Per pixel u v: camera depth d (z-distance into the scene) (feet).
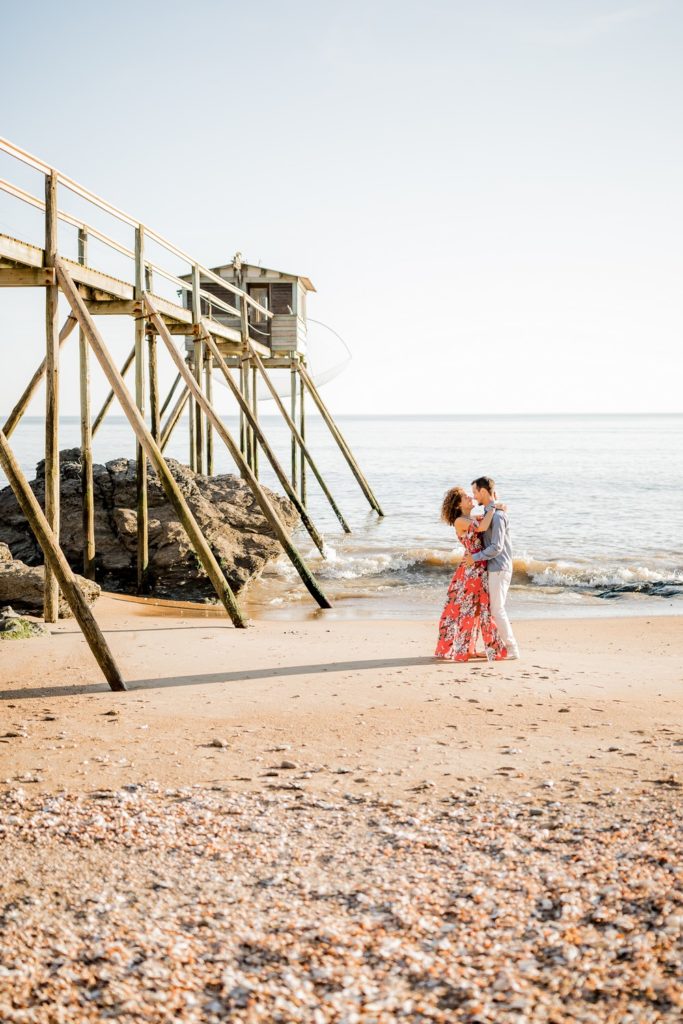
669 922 10.66
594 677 25.95
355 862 12.93
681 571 57.62
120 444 259.39
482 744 19.03
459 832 13.99
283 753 18.40
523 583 53.52
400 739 19.43
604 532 77.30
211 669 27.02
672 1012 8.98
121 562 50.01
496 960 10.20
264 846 13.52
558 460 196.24
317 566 58.65
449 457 210.18
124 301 44.50
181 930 10.98
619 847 13.07
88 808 15.02
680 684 25.08
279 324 84.74
